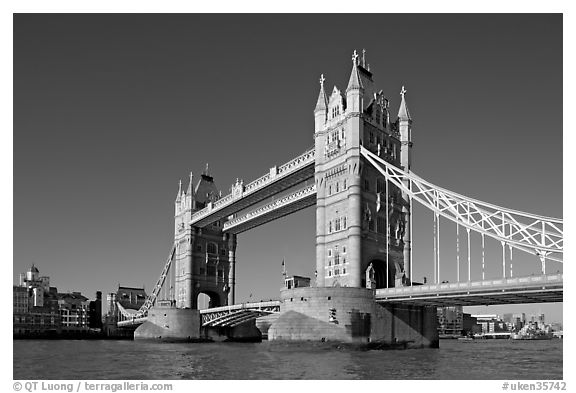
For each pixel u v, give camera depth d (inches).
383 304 3494.1
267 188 4953.3
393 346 3511.3
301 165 4409.5
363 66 4128.9
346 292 3373.5
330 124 4082.2
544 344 7116.1
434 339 3789.4
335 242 3880.4
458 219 3292.3
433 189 3467.0
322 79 4259.4
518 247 2997.0
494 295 2915.8
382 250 3870.6
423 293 3196.4
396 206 4055.1
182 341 5639.8
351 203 3740.2
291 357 2987.2
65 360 3292.3
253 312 5108.3
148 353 3850.9
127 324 7672.2
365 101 4005.9
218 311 5492.1
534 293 2790.4
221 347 4601.4
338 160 3932.1
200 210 6082.7
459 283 3058.6
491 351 4237.2
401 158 4183.1
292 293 3486.7
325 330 3324.3
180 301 6363.2
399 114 4284.0
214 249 6437.0
